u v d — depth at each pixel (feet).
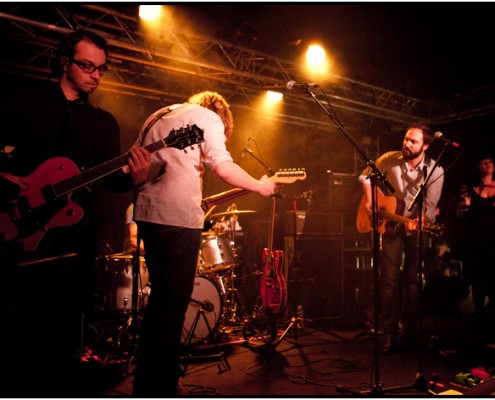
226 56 19.51
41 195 6.67
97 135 7.49
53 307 6.71
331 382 10.52
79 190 7.09
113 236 22.11
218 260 14.57
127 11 16.63
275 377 11.01
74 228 7.06
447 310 19.29
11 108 6.76
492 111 22.54
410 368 11.65
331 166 27.76
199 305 12.77
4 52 17.74
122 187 7.18
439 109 25.35
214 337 13.34
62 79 7.16
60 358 6.78
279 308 14.70
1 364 6.26
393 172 14.28
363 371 11.41
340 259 19.56
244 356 13.24
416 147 13.67
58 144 7.03
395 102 24.86
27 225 6.59
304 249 18.98
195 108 7.19
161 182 6.59
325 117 26.25
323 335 16.01
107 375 11.14
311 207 24.40
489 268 15.88
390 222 13.64
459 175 23.04
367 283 20.18
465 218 16.43
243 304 19.25
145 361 6.29
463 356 12.86
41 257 6.57
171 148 6.71
